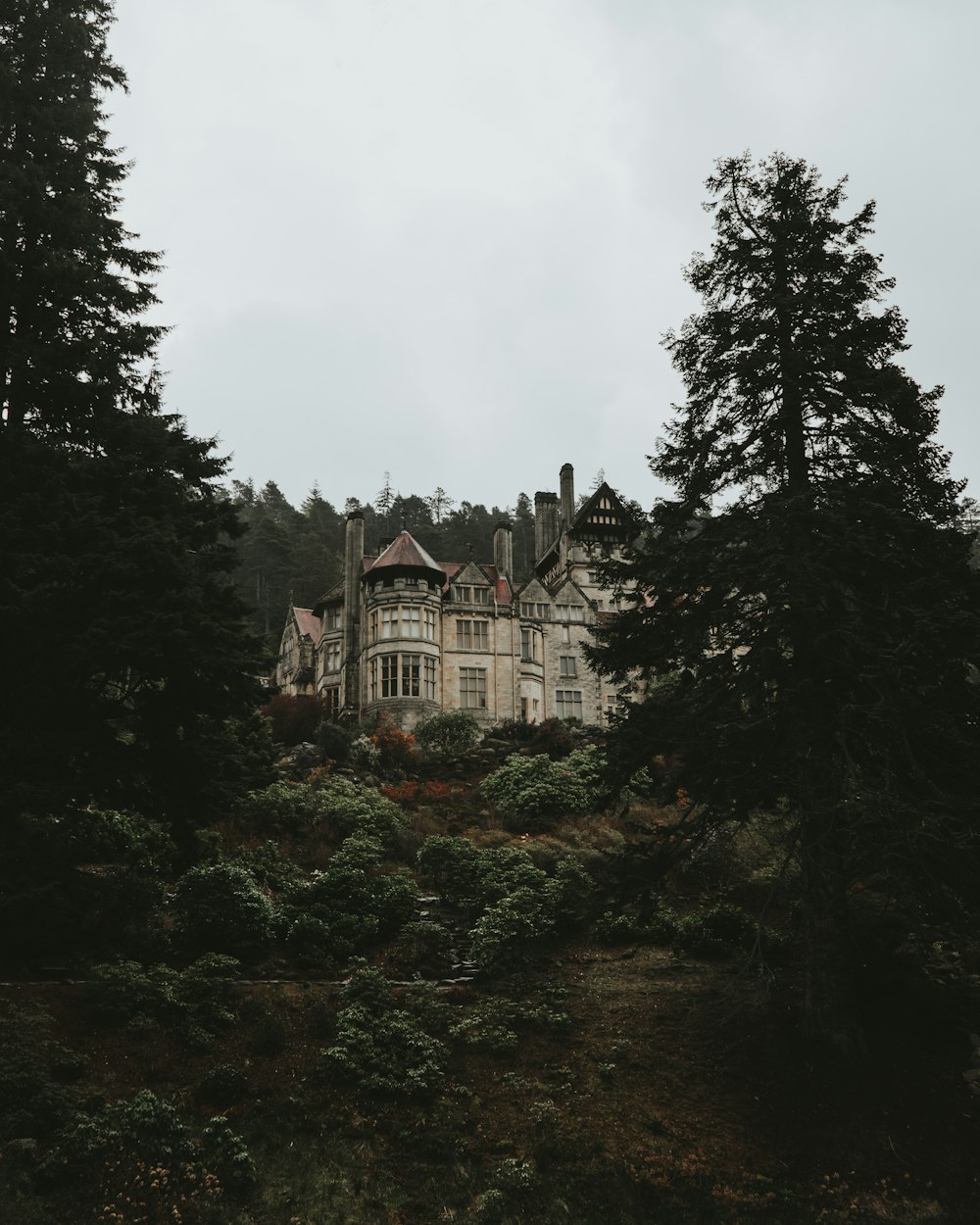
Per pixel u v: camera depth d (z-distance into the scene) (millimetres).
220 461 18828
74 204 18062
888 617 15141
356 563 55062
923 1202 13172
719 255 19078
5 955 15617
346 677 52562
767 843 24234
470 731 40094
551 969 19578
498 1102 14523
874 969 17422
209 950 17656
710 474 18500
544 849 26156
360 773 34125
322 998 16594
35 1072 11961
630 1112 14523
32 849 15641
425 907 22141
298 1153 12547
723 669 17156
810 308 18203
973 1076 15547
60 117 18844
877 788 14359
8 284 17562
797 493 16312
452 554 91688
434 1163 12984
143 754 16891
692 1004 17672
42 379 17594
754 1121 14438
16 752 14664
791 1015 16828
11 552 15344
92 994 14539
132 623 15156
